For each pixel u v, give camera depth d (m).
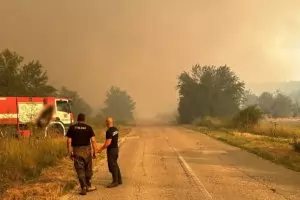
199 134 31.58
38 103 23.25
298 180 10.73
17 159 12.20
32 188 9.68
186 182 10.54
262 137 26.03
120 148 20.16
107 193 9.27
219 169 12.81
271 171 12.34
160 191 9.41
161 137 28.39
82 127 9.66
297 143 17.83
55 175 11.62
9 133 19.81
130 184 10.34
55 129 23.22
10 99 22.56
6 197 8.79
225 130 34.56
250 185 10.04
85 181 9.39
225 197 8.67
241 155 16.70
